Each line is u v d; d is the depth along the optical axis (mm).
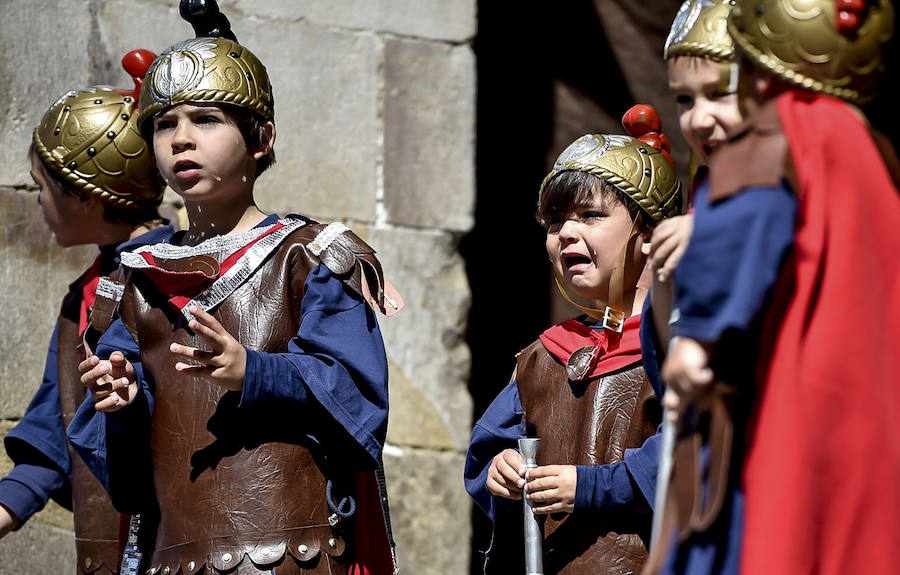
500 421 6977
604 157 6848
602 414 6562
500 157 12750
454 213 10586
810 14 4488
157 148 6637
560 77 13016
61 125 7992
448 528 10195
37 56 9430
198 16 7098
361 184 10289
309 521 6051
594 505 6238
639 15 13273
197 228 6777
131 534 6461
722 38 5414
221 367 5805
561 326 6996
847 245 4270
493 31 12805
